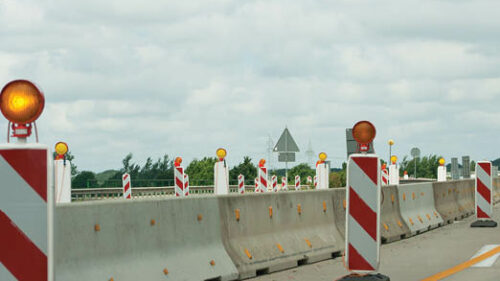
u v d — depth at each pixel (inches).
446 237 691.4
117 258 339.9
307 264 498.6
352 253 390.6
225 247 423.2
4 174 207.0
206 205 414.3
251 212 455.2
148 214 365.1
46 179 207.6
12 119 207.2
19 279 206.2
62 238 310.5
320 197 545.0
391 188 697.6
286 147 1414.9
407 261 510.3
